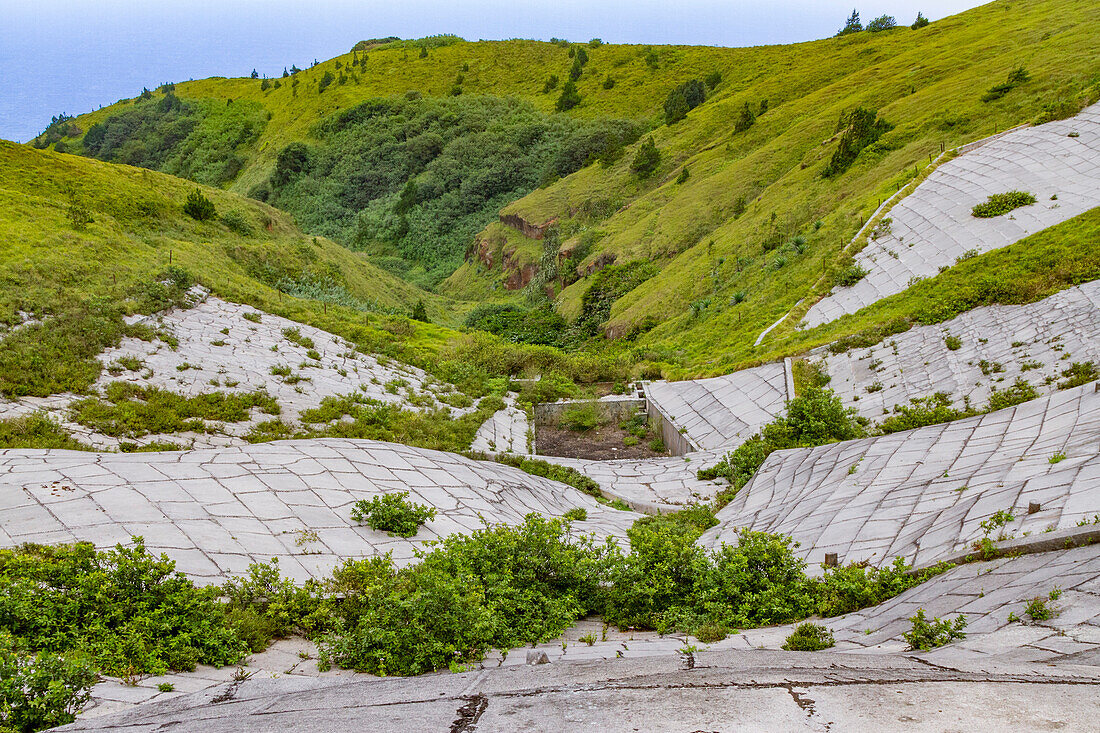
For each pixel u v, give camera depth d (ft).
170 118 491.72
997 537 24.39
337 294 130.82
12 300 67.46
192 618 19.44
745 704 11.62
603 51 462.60
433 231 335.47
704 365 85.56
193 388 60.64
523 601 23.93
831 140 166.81
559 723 11.28
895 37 265.75
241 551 27.30
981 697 11.40
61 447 43.70
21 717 13.58
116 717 13.94
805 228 124.47
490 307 187.52
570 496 50.19
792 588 26.09
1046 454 30.55
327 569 27.30
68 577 19.66
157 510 29.43
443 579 20.61
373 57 508.53
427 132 388.37
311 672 18.71
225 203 146.82
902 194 102.63
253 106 503.20
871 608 23.82
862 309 78.33
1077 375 48.34
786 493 42.27
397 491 37.14
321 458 40.11
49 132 507.30
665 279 157.28
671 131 283.18
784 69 308.19
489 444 64.95
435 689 14.62
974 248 79.56
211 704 14.83
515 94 434.30
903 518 31.27
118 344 64.59
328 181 391.24
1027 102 119.24
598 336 154.81
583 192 274.57
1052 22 178.09
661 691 12.67
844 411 54.60
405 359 84.89
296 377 67.97
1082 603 17.54
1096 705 10.89
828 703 11.48
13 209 98.73
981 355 57.06
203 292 85.61
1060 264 62.49
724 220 178.09
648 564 27.02
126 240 103.19
